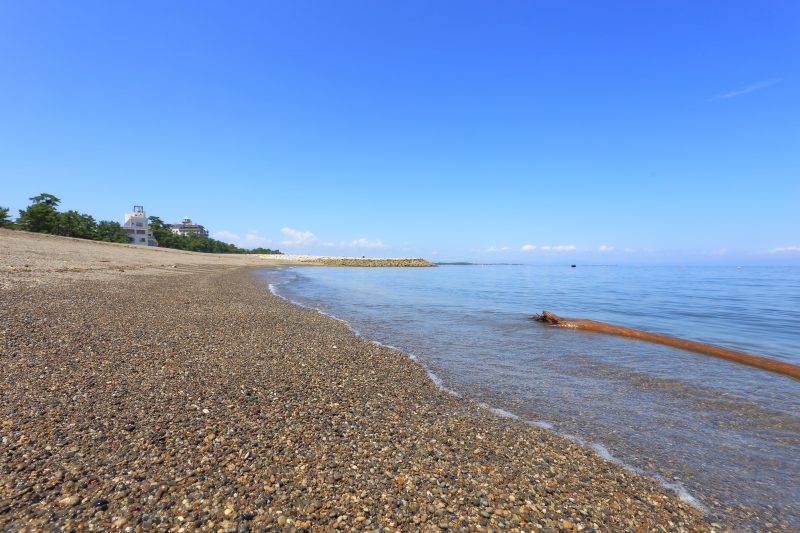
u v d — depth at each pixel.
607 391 8.70
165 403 6.38
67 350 8.73
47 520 3.47
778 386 9.17
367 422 6.38
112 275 25.45
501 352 12.27
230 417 6.06
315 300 25.70
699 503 4.68
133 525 3.50
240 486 4.26
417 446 5.64
